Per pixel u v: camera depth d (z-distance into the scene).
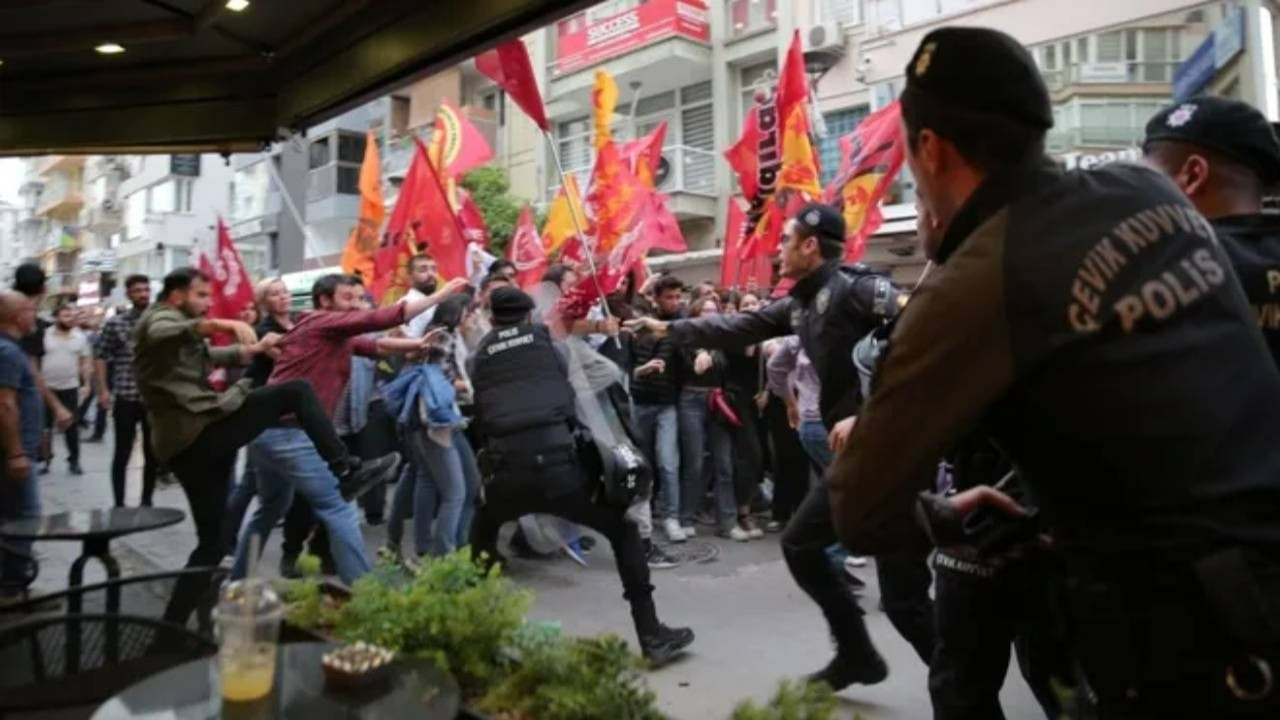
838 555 4.82
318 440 4.05
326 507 4.17
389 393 5.19
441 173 8.34
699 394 6.28
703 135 18.03
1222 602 1.09
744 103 17.44
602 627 4.34
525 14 3.03
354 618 2.04
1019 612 1.82
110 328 7.14
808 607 4.60
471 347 6.09
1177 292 1.19
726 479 6.30
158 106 4.50
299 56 4.05
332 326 4.36
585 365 3.95
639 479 3.69
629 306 6.41
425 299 4.50
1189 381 1.15
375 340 4.98
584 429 3.79
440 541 5.06
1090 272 1.17
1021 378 1.17
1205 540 1.12
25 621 2.00
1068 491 1.22
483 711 1.73
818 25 14.84
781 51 16.12
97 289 25.50
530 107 4.68
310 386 4.09
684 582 5.12
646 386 6.23
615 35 17.91
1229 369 1.19
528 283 8.14
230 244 7.04
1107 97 11.62
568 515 3.73
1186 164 1.83
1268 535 1.14
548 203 20.03
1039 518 1.45
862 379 2.83
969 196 1.33
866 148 7.18
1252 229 1.74
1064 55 11.88
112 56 4.24
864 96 14.50
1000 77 1.29
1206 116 1.82
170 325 3.86
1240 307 1.26
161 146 4.58
